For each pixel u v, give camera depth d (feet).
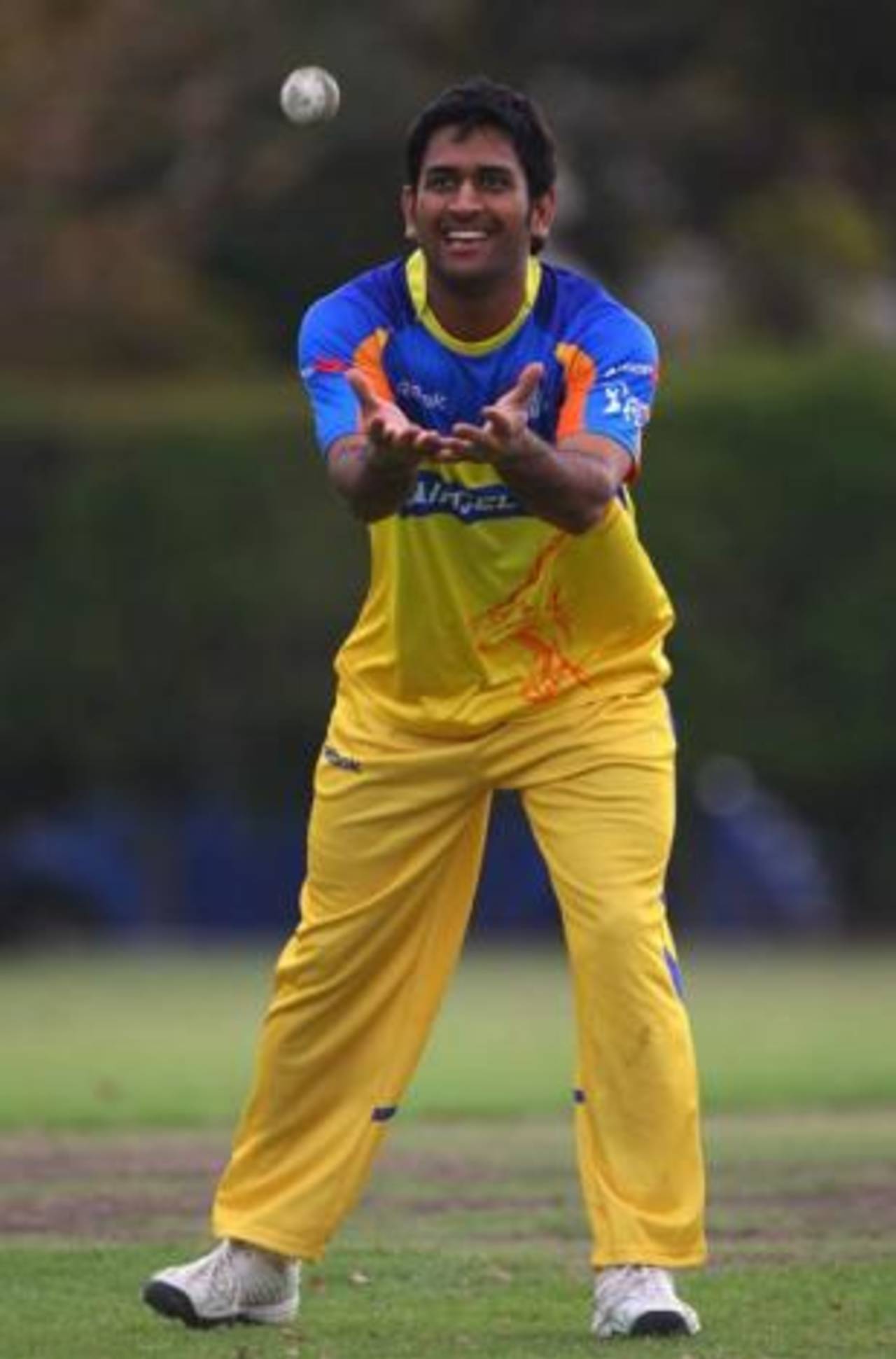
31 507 449.06
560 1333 96.27
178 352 536.83
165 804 456.04
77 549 447.01
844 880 465.88
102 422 448.65
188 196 543.80
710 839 463.42
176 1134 166.50
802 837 477.36
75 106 540.11
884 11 476.54
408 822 97.40
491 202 92.68
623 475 92.84
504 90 93.45
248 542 444.96
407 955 98.12
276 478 445.37
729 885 464.24
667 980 95.40
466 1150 155.43
